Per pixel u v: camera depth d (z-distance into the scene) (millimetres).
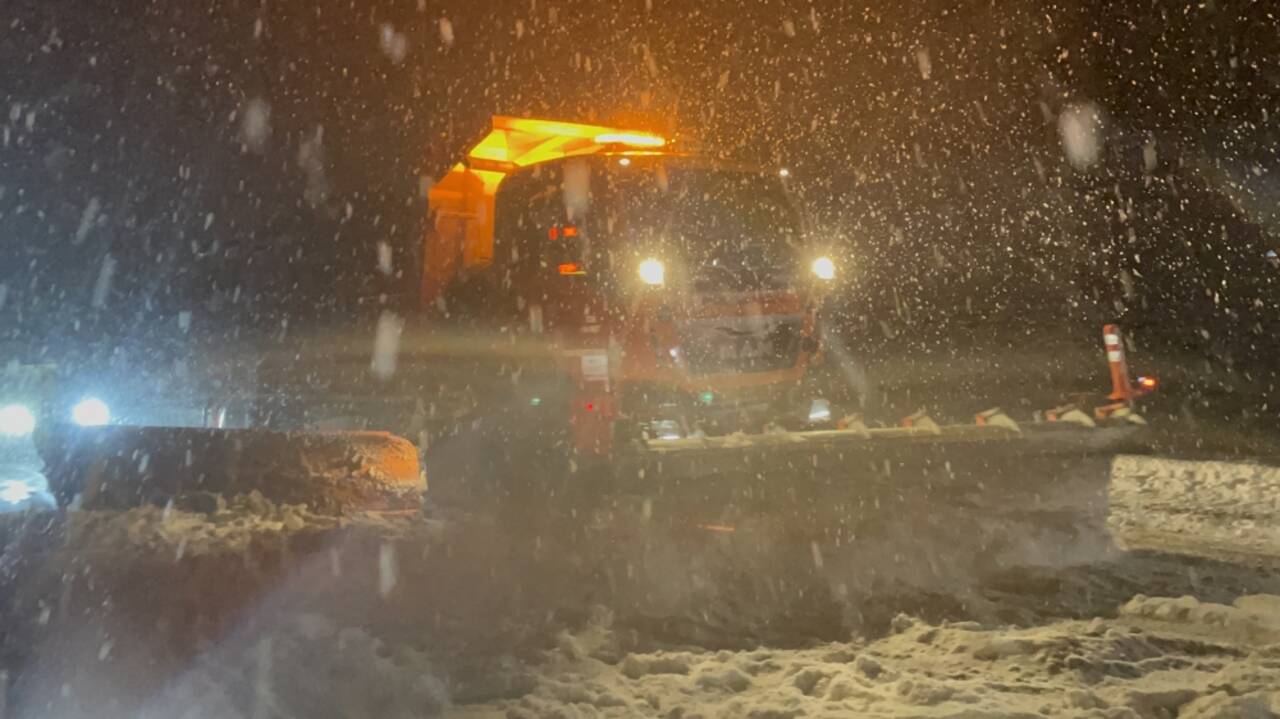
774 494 7301
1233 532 6652
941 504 7422
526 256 8648
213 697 3959
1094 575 5832
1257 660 4293
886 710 3859
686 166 8875
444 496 7996
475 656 4570
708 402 8102
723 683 4238
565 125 9703
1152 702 3850
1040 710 3793
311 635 4672
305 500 7266
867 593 5586
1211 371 13359
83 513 7016
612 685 4250
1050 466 8344
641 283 8008
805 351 8578
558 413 7645
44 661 4371
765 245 8602
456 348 8719
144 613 5020
